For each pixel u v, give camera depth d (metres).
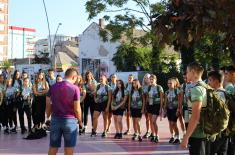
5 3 102.94
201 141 5.18
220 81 5.97
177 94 11.83
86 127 14.85
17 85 14.19
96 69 61.94
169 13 3.01
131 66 45.75
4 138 13.23
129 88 12.94
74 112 7.36
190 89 5.29
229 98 5.87
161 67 34.00
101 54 61.75
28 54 113.94
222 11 2.76
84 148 11.20
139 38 32.91
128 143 12.13
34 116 13.27
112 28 32.78
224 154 6.17
